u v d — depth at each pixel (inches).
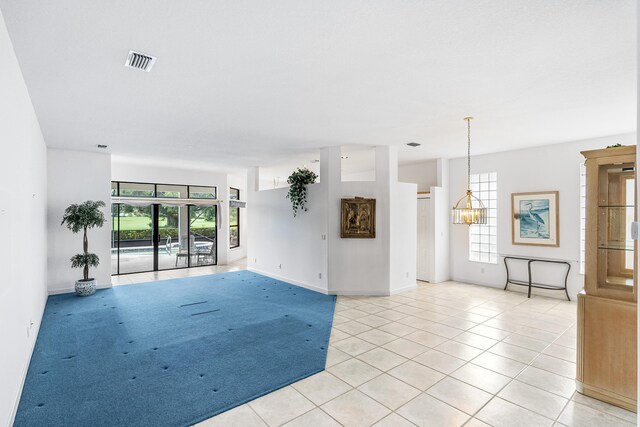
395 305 213.9
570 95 136.9
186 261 371.6
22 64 109.7
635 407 99.2
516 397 107.1
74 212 228.7
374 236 238.5
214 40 94.6
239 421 94.4
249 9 79.7
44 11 80.6
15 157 105.9
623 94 135.4
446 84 126.2
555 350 143.8
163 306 211.2
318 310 202.7
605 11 80.2
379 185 240.1
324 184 245.6
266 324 177.0
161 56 104.3
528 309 205.3
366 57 104.7
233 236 449.1
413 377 120.0
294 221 276.7
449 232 296.8
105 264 262.1
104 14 81.8
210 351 141.9
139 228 339.9
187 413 97.8
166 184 352.5
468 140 215.5
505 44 96.3
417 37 92.7
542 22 85.2
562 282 231.1
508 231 258.4
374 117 167.6
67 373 121.8
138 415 96.7
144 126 185.2
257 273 327.3
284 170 369.4
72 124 180.4
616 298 104.9
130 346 147.0
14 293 101.9
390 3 77.2
